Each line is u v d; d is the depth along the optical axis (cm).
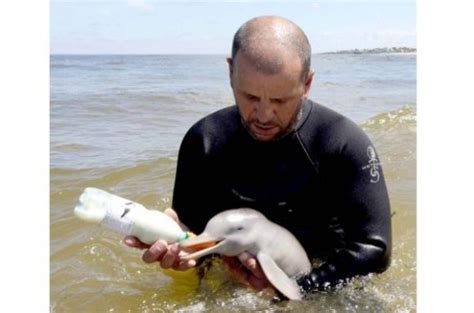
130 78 629
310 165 194
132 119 416
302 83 177
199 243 180
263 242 184
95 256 220
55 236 234
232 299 190
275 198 196
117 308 192
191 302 193
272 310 183
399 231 234
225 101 466
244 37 175
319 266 195
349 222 192
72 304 194
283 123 180
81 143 347
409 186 270
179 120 413
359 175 191
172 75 622
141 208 180
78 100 488
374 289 191
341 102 432
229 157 198
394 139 331
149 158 312
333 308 183
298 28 179
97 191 180
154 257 177
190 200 202
